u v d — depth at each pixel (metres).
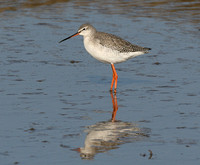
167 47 20.98
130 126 11.98
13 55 19.59
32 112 13.05
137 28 24.05
